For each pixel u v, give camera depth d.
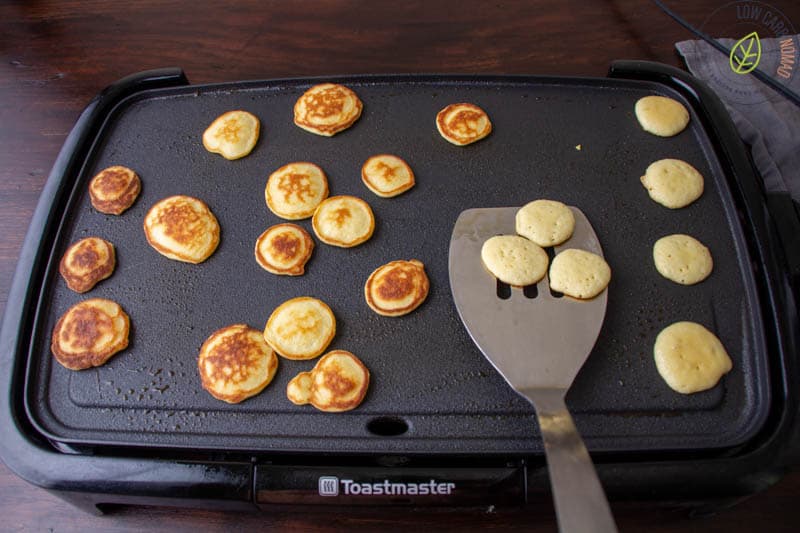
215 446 0.39
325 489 0.38
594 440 0.40
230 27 0.66
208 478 0.38
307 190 0.48
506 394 0.41
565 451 0.34
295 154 0.50
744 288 0.44
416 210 0.48
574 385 0.41
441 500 0.38
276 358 0.43
